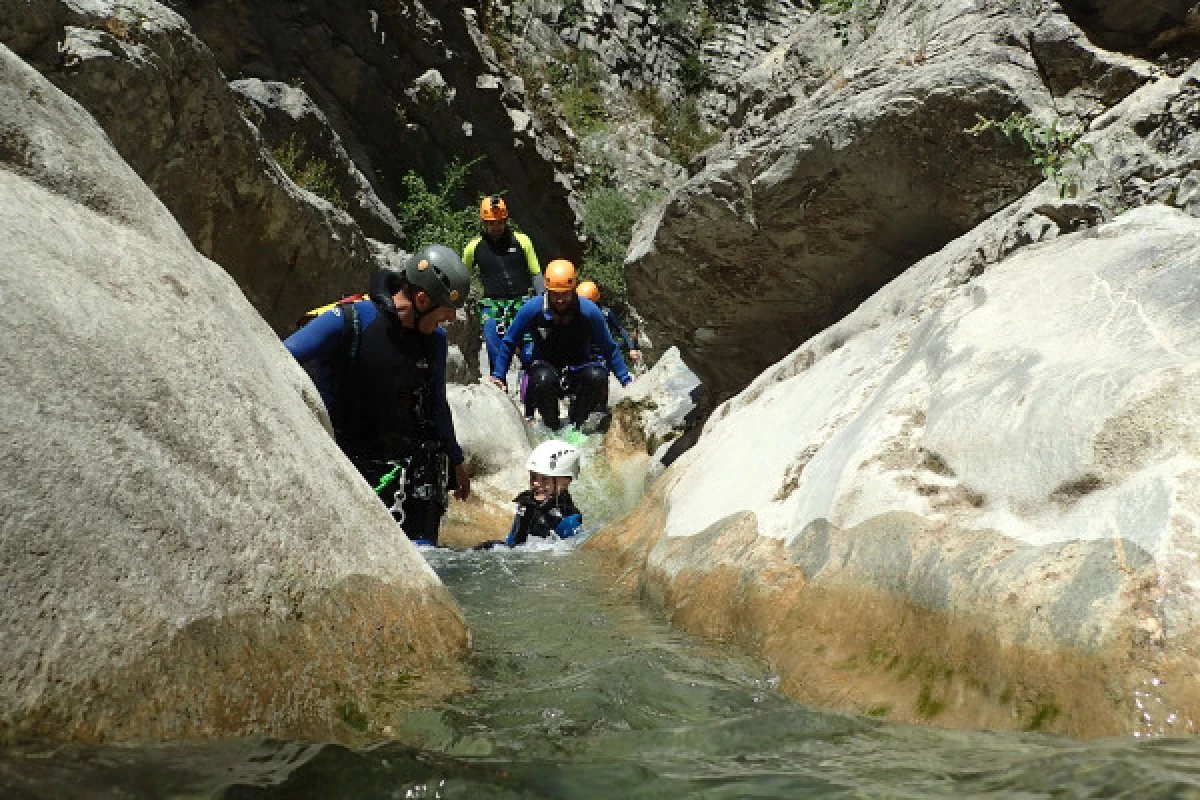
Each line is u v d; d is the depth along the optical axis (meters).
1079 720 1.57
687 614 2.82
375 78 12.95
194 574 1.65
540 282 9.20
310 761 1.49
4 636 1.36
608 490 7.18
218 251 7.33
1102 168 3.73
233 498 1.83
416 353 4.66
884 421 2.60
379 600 2.10
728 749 1.67
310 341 4.48
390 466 4.73
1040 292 2.69
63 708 1.38
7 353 1.56
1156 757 1.39
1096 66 4.15
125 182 2.13
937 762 1.53
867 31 6.48
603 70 22.25
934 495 2.21
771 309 5.63
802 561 2.47
